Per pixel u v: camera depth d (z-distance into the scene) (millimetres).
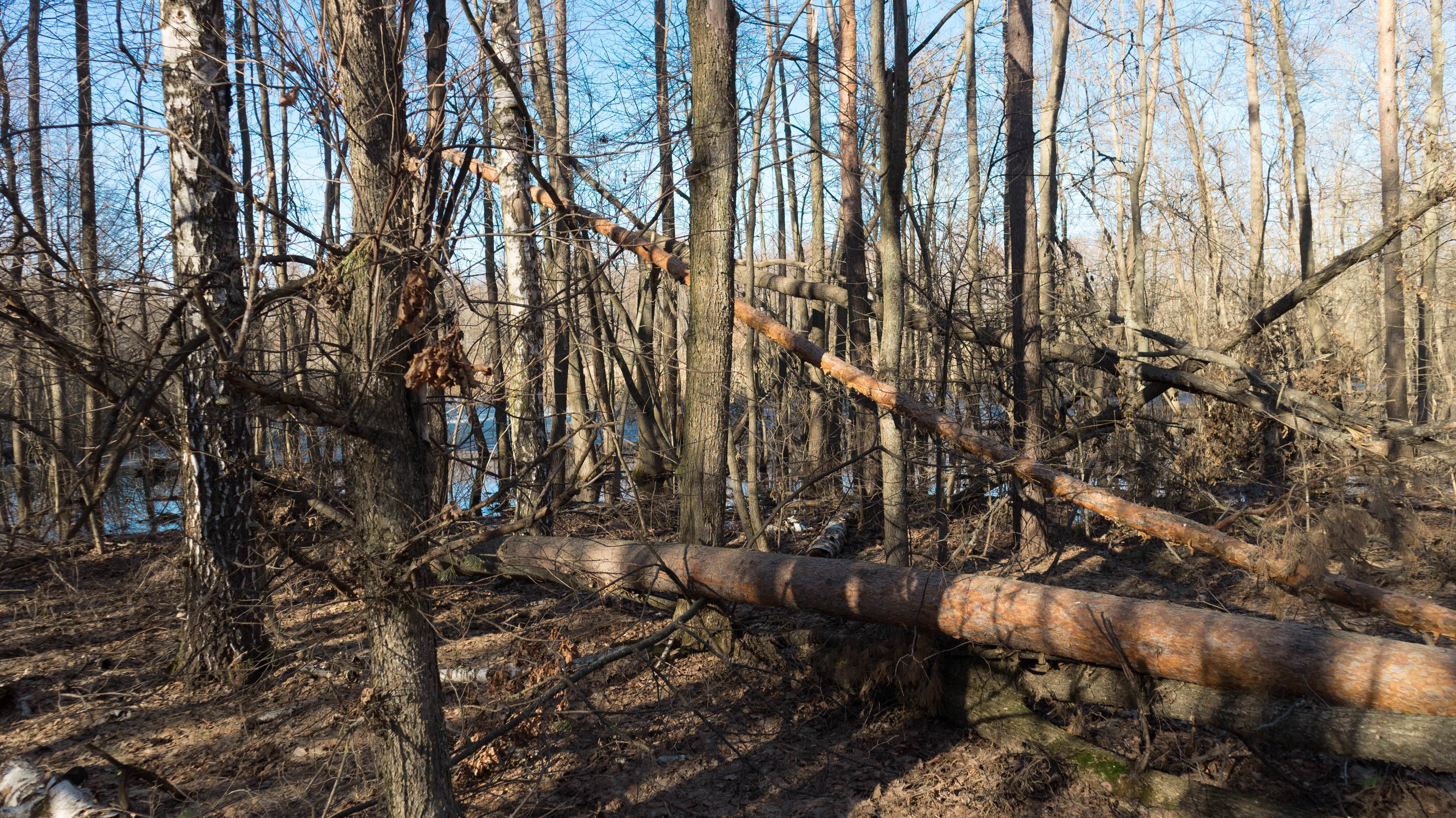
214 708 6066
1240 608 7434
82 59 5648
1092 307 12188
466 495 5023
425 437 4039
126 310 3756
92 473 3240
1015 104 9234
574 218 6855
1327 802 4633
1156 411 12766
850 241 11766
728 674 6766
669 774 5312
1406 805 4434
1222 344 10586
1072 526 10055
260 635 6547
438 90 4012
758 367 12781
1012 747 5398
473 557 7754
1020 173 9188
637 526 9672
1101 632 5035
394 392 3666
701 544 6887
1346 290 21016
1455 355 17266
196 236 5750
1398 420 11570
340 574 3812
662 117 7805
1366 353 12133
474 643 7047
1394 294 12156
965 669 5801
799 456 12633
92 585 8477
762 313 7387
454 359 3234
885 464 6891
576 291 5219
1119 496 9531
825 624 6922
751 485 9734
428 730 3809
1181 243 19438
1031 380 9227
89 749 4477
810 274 16125
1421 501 9281
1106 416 9758
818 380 12688
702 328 6781
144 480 7160
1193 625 4797
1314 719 4469
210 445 5980
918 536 10789
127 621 7742
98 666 6809
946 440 6684
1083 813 4723
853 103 11789
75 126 3328
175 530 8680
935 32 6730
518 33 7277
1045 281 11031
